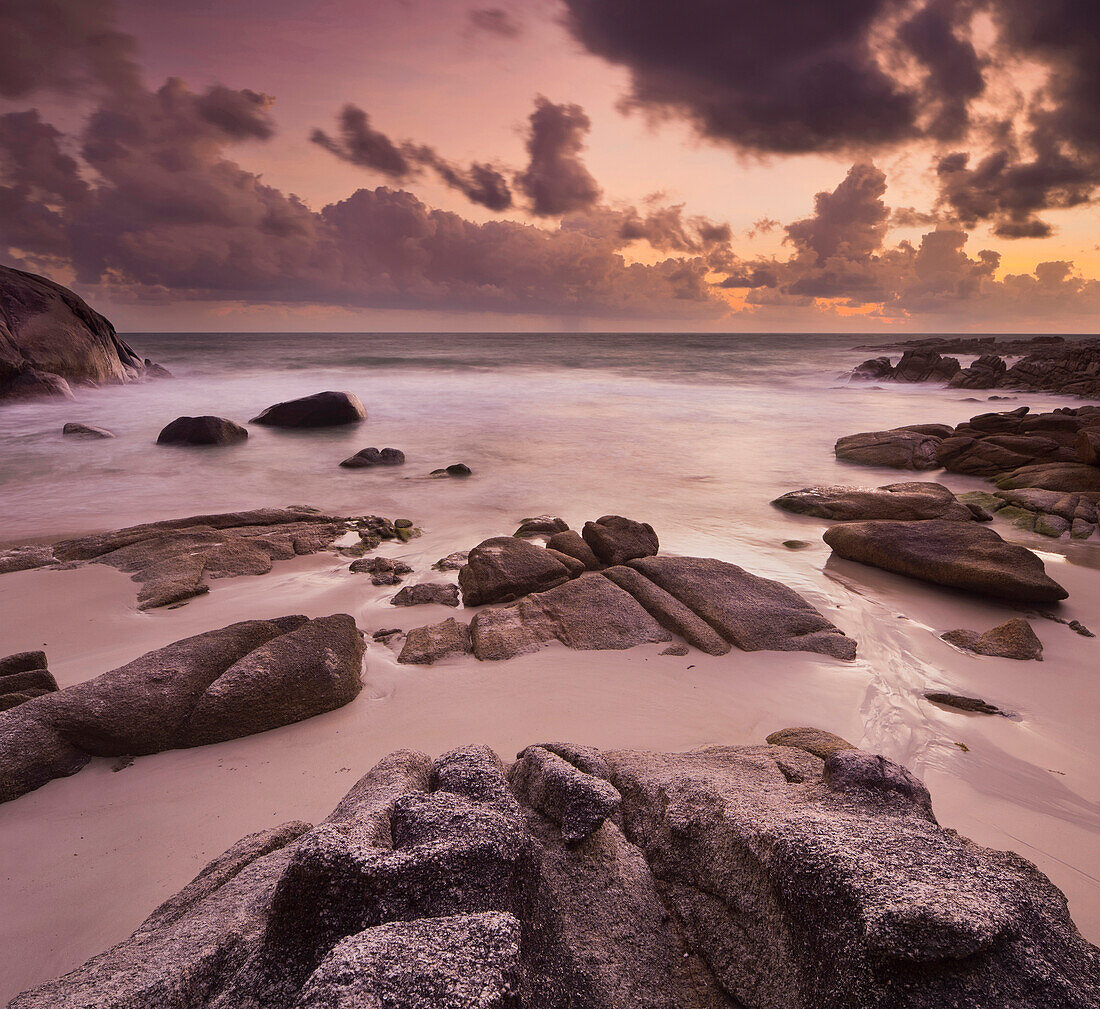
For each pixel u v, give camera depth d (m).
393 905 2.10
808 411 29.34
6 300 28.25
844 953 1.96
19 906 3.49
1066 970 1.90
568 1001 2.17
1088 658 6.91
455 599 8.38
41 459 17.62
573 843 2.84
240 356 65.00
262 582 9.12
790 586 9.09
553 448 19.94
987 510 13.34
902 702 5.89
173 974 2.15
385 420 25.22
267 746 5.10
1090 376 34.97
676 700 5.79
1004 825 4.15
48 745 4.76
